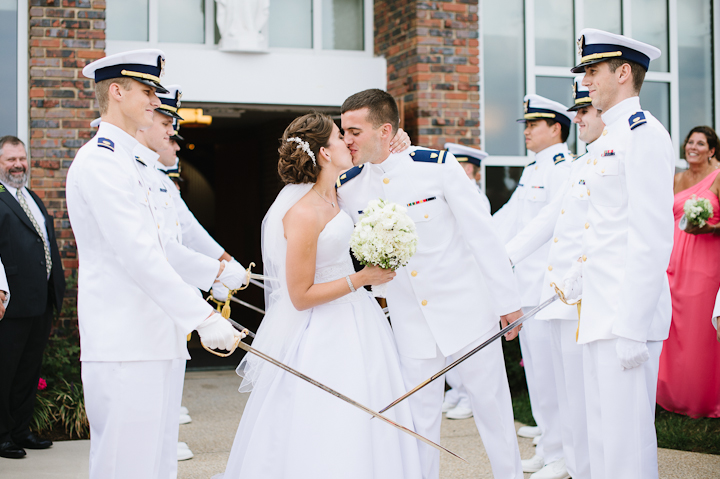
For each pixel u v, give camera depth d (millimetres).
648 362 2982
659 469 3947
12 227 4395
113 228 2490
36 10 5555
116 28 6152
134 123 2713
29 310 4387
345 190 3188
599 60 2961
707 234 4820
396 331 3182
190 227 4344
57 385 5062
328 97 6547
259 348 2971
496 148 6875
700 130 5129
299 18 6633
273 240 2918
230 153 10281
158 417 2598
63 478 3936
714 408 4824
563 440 3648
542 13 7008
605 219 2963
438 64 6387
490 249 3057
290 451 2736
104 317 2564
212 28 6359
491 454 3174
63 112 5574
